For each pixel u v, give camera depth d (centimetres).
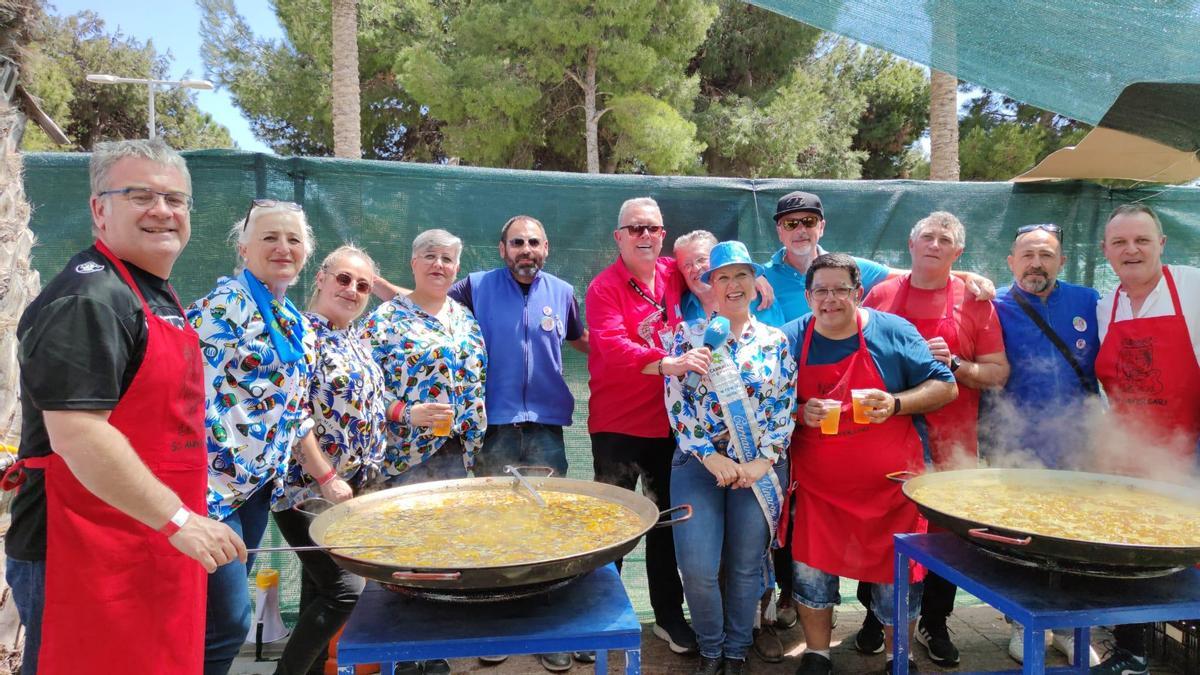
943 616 346
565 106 1605
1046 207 425
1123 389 321
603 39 1476
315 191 370
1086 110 280
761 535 303
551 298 356
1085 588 233
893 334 303
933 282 345
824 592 305
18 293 308
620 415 344
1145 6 201
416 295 328
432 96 1451
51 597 179
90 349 170
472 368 326
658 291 359
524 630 202
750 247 411
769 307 359
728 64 1827
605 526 230
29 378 167
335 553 190
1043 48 235
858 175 1750
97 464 167
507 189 391
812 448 304
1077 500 267
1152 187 428
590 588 231
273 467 244
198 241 357
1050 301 342
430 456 322
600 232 400
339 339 288
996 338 340
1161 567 206
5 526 294
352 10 1161
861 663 344
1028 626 216
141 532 186
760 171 1639
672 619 357
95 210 190
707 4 1588
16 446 299
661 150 1431
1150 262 309
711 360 293
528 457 342
